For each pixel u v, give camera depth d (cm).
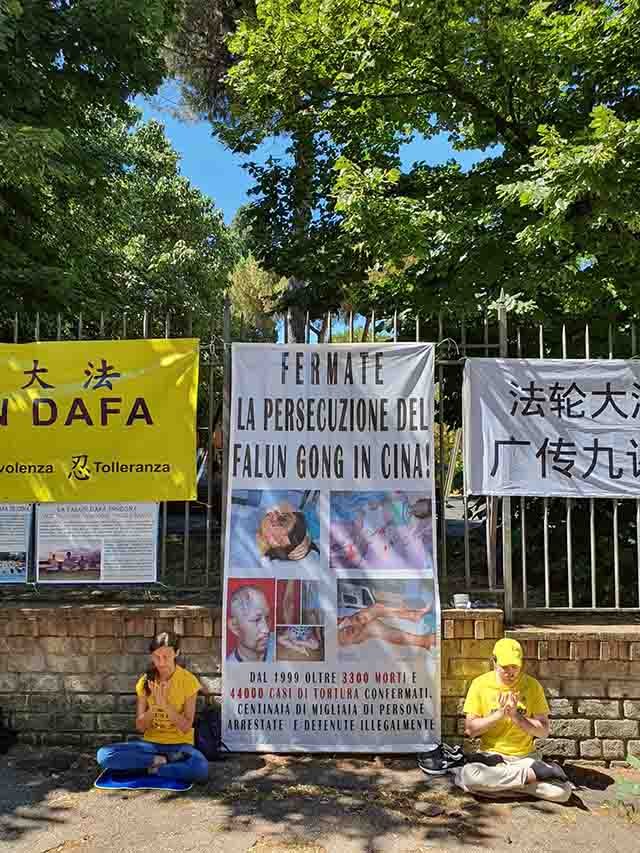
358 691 460
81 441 497
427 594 464
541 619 491
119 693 473
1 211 779
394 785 415
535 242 582
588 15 700
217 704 470
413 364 489
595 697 453
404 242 699
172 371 497
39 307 807
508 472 483
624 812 384
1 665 478
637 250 651
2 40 617
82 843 347
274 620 464
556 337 695
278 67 839
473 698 420
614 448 484
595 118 534
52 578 492
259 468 480
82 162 888
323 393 487
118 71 798
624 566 590
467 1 711
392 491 477
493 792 399
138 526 494
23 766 439
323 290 952
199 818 373
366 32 763
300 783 416
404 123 896
